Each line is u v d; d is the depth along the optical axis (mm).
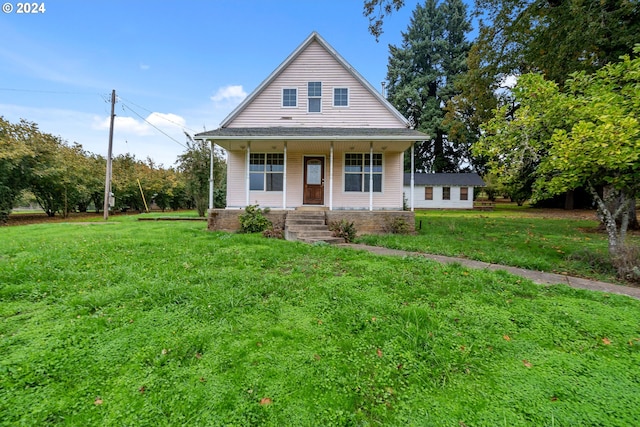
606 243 7844
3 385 2080
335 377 2236
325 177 11875
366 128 11648
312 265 5086
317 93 11938
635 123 4219
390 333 2838
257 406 1948
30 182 15539
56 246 6316
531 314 3254
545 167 5723
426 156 35344
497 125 6293
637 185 5254
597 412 1943
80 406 1933
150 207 26750
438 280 4312
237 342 2658
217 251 6023
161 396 2020
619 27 9172
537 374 2305
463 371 2344
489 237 8812
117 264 4988
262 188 11867
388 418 1890
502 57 13375
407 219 9672
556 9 10117
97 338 2689
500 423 1853
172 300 3508
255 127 11875
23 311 3225
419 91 32094
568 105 5277
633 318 3166
